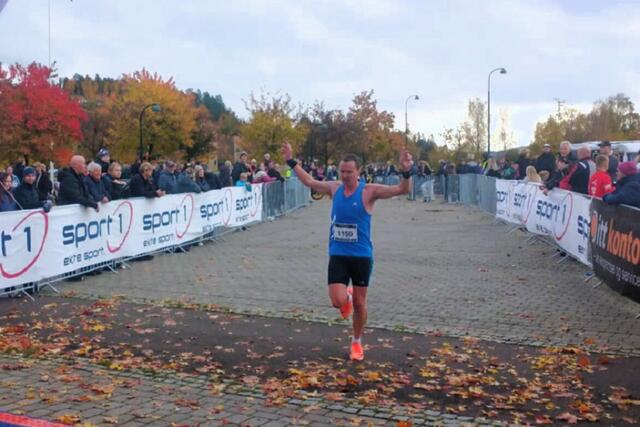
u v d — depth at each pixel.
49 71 40.31
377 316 7.55
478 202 23.61
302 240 15.10
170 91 51.47
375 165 46.44
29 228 8.62
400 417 4.53
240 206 17.08
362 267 5.80
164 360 5.87
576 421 4.48
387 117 49.16
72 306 8.08
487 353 6.12
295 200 25.25
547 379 5.38
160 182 13.47
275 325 7.15
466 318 7.45
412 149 57.97
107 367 5.63
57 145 40.78
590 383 5.29
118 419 4.43
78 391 5.00
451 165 29.72
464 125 56.22
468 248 13.33
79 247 9.73
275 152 43.94
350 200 5.78
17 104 38.50
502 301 8.31
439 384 5.23
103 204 10.34
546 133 59.75
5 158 39.97
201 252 13.10
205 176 16.66
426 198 29.61
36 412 4.54
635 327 7.02
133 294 8.80
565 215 11.14
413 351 6.15
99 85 67.31
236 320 7.36
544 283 9.47
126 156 51.41
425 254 12.54
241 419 4.46
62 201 9.76
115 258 10.77
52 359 5.84
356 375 5.46
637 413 4.65
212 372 5.52
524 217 14.79
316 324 7.20
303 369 5.60
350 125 46.06
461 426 4.36
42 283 9.02
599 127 62.59
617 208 7.87
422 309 7.89
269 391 5.04
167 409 4.64
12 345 6.21
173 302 8.24
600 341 6.51
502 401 4.86
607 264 8.25
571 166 12.03
